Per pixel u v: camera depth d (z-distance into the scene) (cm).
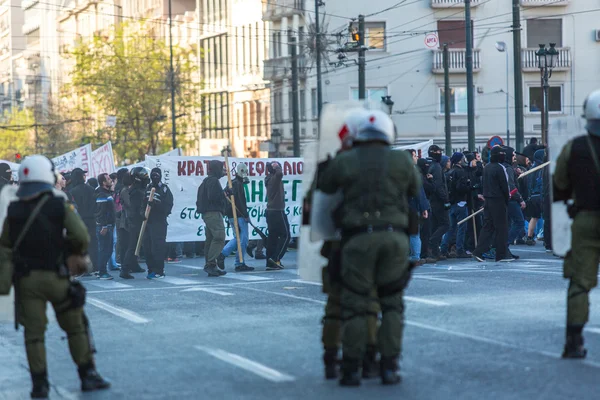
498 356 1272
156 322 1753
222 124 10994
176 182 3522
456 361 1248
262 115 9988
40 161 1136
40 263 1124
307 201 1173
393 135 1140
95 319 1827
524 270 2477
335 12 8119
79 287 1155
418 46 8144
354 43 6234
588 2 8062
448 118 7131
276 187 2820
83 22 16100
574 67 8081
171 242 3484
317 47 6925
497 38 8112
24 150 15212
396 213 1105
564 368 1179
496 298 1884
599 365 1191
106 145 4062
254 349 1412
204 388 1154
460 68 8119
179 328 1661
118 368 1306
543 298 1867
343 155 1110
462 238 2980
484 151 4409
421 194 2650
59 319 1163
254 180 3544
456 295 1950
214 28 11038
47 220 1120
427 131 8169
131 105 10231
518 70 5519
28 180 1129
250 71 10156
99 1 15075
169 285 2473
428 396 1058
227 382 1183
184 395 1119
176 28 12112
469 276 2345
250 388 1141
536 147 3803
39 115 13950
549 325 1523
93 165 4081
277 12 9306
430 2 8119
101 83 10238
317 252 1193
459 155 3002
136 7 13525
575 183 1214
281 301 1991
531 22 8094
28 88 19550
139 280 2683
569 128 1282
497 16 8106
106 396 1132
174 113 9931
